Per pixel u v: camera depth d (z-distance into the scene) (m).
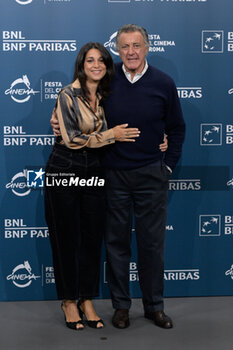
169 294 3.31
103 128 2.66
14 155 3.10
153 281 2.87
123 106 2.65
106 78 2.63
